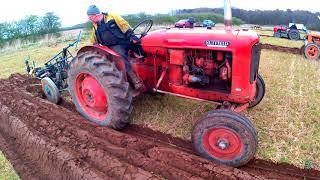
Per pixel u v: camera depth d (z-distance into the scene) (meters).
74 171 3.96
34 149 4.63
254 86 4.48
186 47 4.47
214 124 3.94
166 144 4.79
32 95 6.17
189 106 5.78
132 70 5.00
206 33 4.38
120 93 4.62
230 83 4.38
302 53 11.02
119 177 3.81
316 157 4.35
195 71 4.54
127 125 5.29
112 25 4.91
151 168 3.96
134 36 4.93
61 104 6.20
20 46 14.57
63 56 6.29
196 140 4.14
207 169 3.90
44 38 16.30
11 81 7.15
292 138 4.80
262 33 16.55
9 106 5.84
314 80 7.51
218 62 4.41
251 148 3.88
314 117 5.45
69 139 4.55
